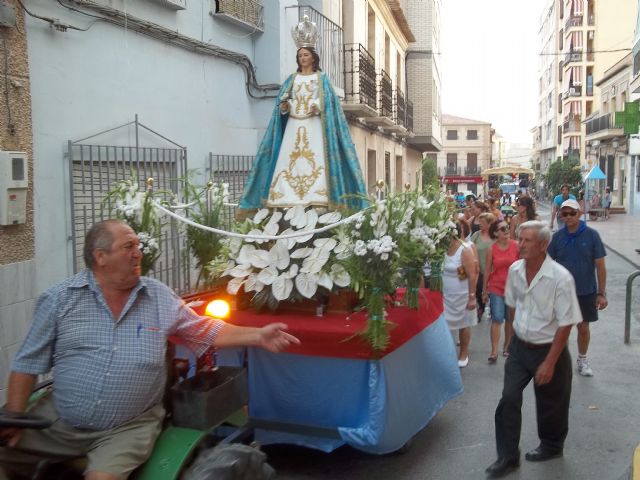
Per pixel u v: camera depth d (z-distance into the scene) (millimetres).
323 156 5387
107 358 3000
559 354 4492
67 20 6312
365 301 4508
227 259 5172
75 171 6488
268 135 5613
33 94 5918
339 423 4445
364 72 15133
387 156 20641
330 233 4883
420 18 26188
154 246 4898
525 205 10406
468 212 12469
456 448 5141
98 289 3076
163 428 3285
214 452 2863
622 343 8398
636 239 21203
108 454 2887
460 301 7219
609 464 4812
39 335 3059
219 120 9273
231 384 3434
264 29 10180
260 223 5250
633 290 12414
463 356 7430
